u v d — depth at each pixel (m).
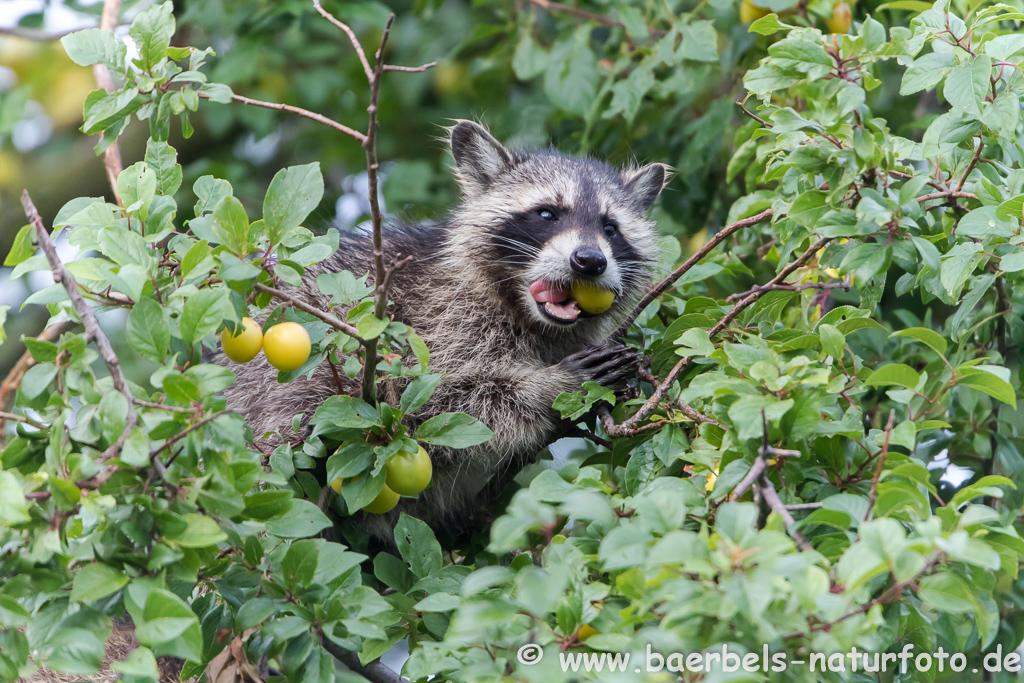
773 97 9.00
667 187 10.96
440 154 13.08
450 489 8.62
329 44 13.02
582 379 8.31
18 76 13.25
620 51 10.57
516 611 4.37
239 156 13.80
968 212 6.22
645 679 3.65
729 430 5.17
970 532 4.52
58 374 4.88
